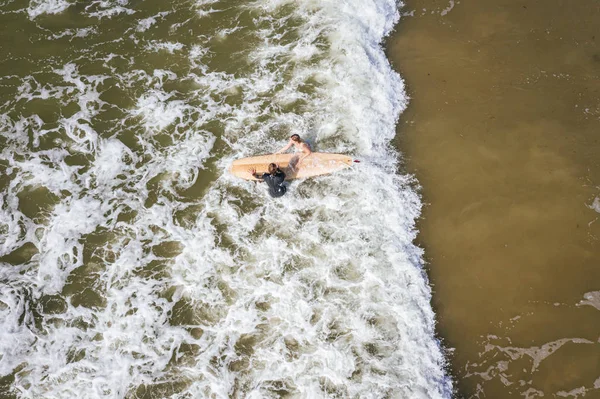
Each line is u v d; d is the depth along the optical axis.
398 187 11.10
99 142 11.95
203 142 11.90
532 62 12.88
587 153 11.33
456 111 12.18
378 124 11.98
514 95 12.33
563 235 10.30
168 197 11.12
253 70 13.14
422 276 9.98
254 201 11.03
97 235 10.60
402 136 11.89
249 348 9.19
